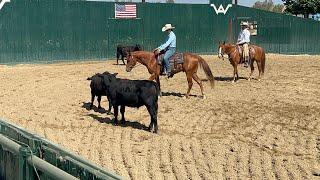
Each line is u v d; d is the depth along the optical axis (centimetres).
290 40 4156
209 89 1930
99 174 423
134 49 2962
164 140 1130
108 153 1017
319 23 4231
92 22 3325
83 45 3297
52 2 3148
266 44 4097
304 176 877
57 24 3180
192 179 855
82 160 459
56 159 497
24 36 3053
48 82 2123
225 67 2841
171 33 1644
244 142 1117
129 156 995
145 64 1650
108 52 3412
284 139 1142
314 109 1510
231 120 1358
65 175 443
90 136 1166
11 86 2000
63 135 1172
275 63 3175
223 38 3950
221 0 3903
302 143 1106
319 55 4153
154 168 917
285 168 923
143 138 1148
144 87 1184
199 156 1001
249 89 1925
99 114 1427
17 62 3038
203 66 1697
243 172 897
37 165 491
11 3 2984
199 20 3819
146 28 3569
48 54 3155
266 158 987
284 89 1923
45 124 1295
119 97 1227
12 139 593
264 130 1238
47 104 1590
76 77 2305
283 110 1495
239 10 4003
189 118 1384
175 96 1756
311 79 2255
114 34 3425
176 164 943
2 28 2966
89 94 1788
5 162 588
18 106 1553
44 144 525
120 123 1307
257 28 4053
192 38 3800
